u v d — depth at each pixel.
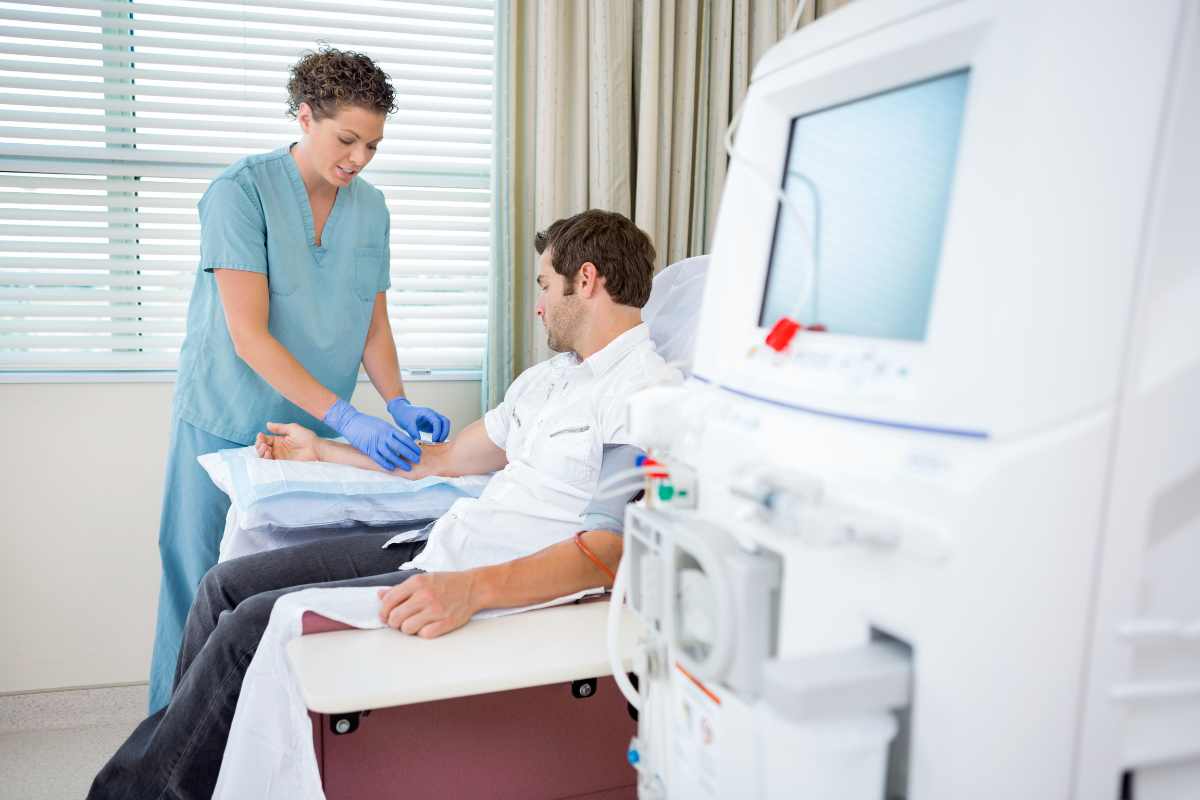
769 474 0.62
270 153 1.92
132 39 2.16
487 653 0.94
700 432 0.77
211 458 1.85
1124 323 0.50
